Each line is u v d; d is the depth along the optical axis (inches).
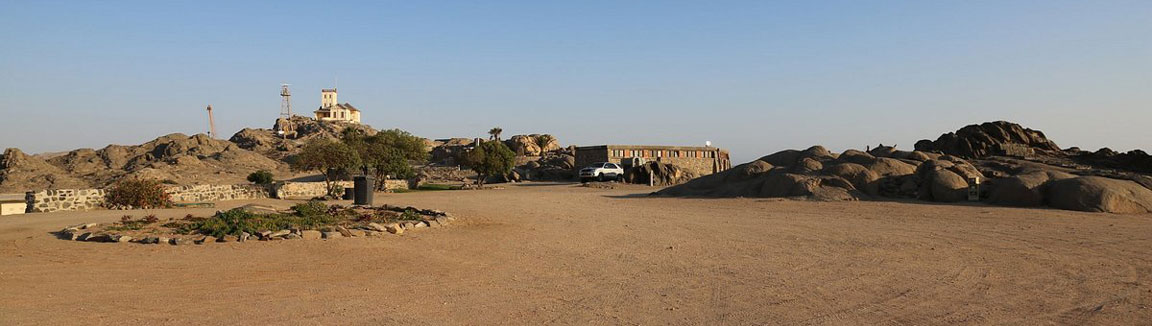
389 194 1353.3
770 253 444.1
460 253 442.3
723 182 1232.2
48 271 359.3
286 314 267.4
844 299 299.0
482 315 268.5
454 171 2726.4
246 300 293.7
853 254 436.1
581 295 309.3
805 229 594.2
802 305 287.1
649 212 797.2
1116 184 791.1
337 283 335.9
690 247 475.2
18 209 759.7
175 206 906.1
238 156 3518.7
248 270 370.0
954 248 460.4
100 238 476.7
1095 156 1502.2
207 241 472.4
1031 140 1647.4
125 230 518.9
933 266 385.1
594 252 450.0
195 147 3631.9
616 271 375.2
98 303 283.7
